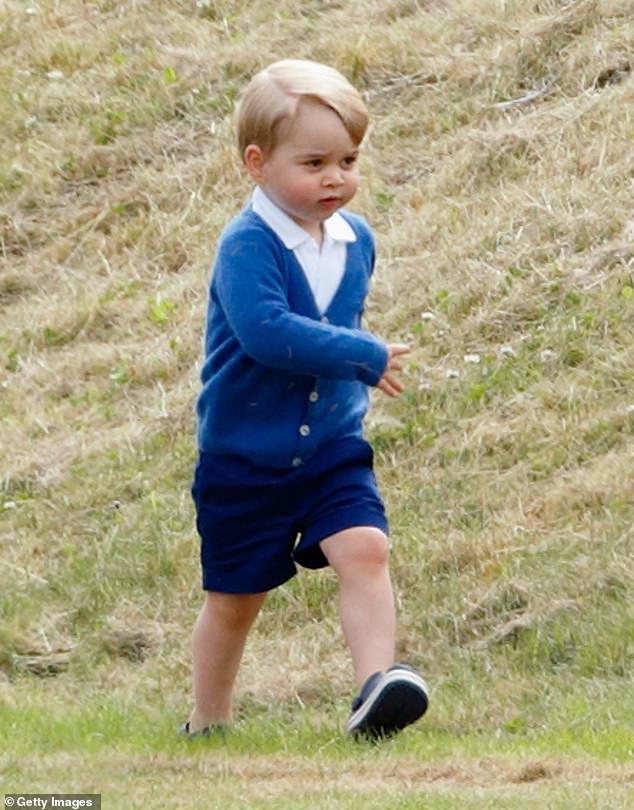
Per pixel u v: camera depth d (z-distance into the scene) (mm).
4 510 32219
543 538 27328
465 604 26422
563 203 35188
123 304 39062
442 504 28938
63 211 43438
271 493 19406
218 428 19531
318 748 20188
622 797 16875
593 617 25141
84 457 33344
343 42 44500
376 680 18297
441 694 24266
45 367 37438
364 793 17188
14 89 47844
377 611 18766
